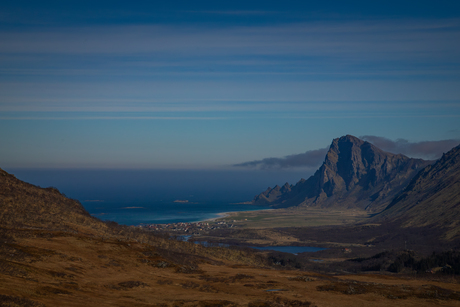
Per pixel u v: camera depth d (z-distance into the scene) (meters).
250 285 57.66
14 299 32.50
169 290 50.75
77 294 41.09
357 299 52.28
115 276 55.00
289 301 48.62
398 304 50.78
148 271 62.31
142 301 42.88
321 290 56.84
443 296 56.47
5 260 47.50
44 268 49.22
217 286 56.03
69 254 60.03
